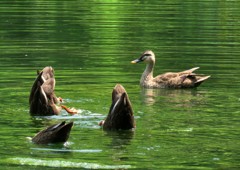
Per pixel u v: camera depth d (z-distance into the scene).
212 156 13.64
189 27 28.98
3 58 23.16
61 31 27.94
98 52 24.31
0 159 13.49
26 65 22.17
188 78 21.28
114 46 25.36
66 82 20.23
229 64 22.89
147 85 21.11
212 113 17.09
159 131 15.38
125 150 13.99
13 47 24.92
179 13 32.59
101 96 18.72
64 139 14.54
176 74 21.48
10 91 19.05
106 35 27.33
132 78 21.64
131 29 28.53
